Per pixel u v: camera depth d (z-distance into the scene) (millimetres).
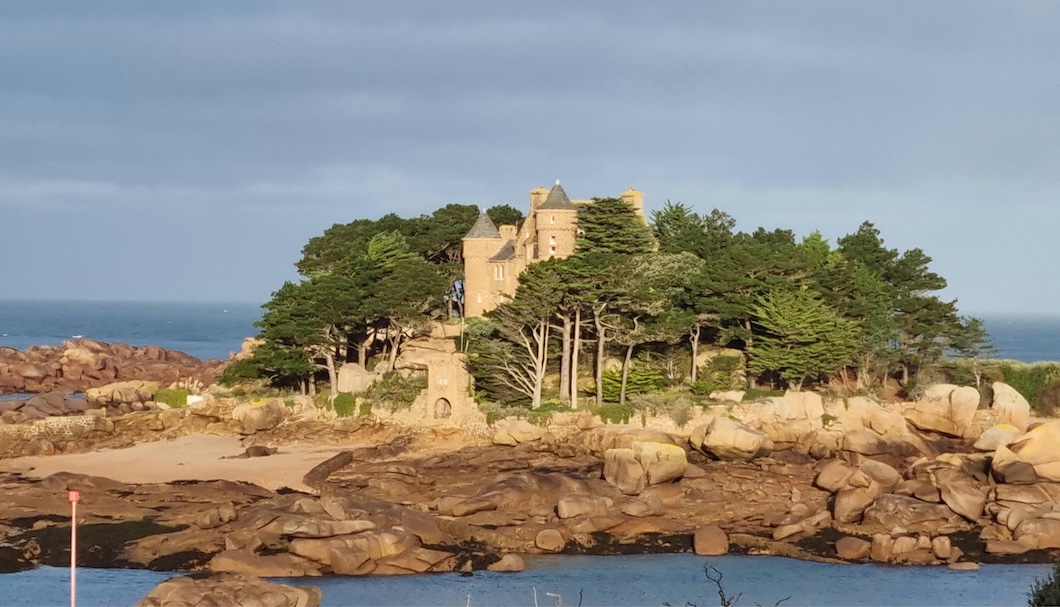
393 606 67062
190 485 91438
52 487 91250
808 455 107188
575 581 73000
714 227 165625
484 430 113750
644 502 86938
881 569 76125
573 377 117062
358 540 74562
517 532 81188
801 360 118500
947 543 78812
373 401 119812
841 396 118125
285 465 102500
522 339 118812
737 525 84938
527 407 117062
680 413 112500
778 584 72812
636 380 119750
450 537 81000
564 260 117812
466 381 118500
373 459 106125
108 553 76250
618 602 68750
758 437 103188
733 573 75125
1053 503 84688
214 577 67562
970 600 69438
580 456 107062
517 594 70062
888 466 94500
